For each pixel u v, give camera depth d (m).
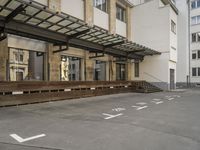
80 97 16.64
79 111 10.44
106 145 5.53
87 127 7.27
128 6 29.08
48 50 16.47
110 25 24.28
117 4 26.98
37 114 9.48
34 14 11.34
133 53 24.69
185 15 40.75
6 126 7.22
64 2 18.05
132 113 10.12
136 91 23.67
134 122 8.16
